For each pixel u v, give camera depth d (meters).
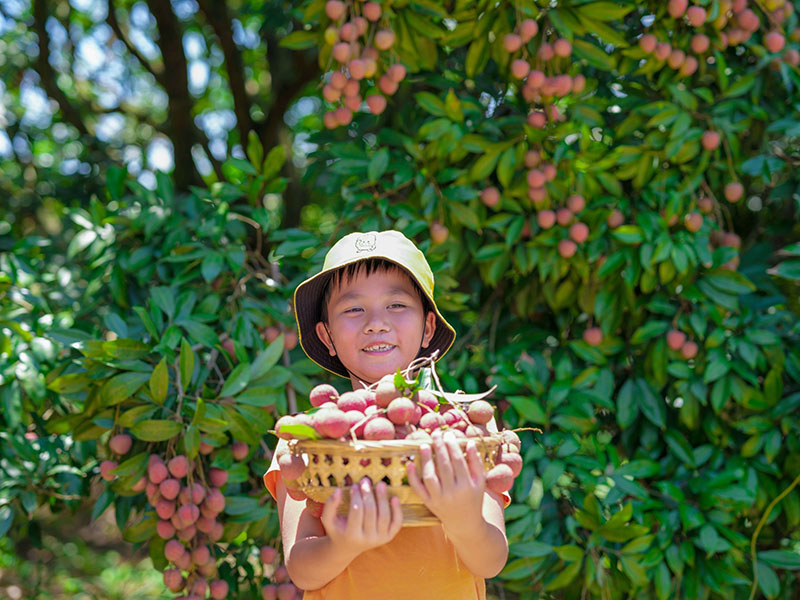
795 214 2.85
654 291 2.70
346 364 1.54
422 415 1.25
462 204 2.61
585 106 2.55
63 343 2.25
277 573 2.36
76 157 4.92
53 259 3.26
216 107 6.49
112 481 2.33
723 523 2.42
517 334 2.86
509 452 1.31
